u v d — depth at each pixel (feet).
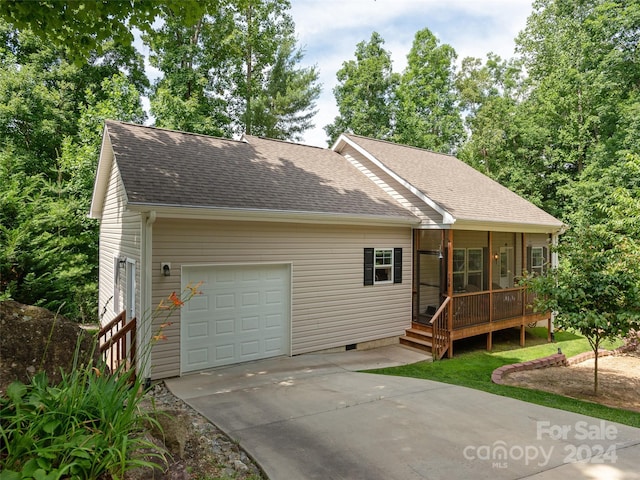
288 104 80.64
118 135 30.50
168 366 24.31
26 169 53.42
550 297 25.20
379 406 19.54
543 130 69.87
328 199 32.19
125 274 29.35
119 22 20.03
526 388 25.03
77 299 42.91
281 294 29.37
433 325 32.17
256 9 77.00
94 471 8.40
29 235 38.04
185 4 19.67
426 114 99.09
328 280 31.53
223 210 24.73
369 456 14.33
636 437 16.38
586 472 13.39
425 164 45.60
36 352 10.95
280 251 28.89
